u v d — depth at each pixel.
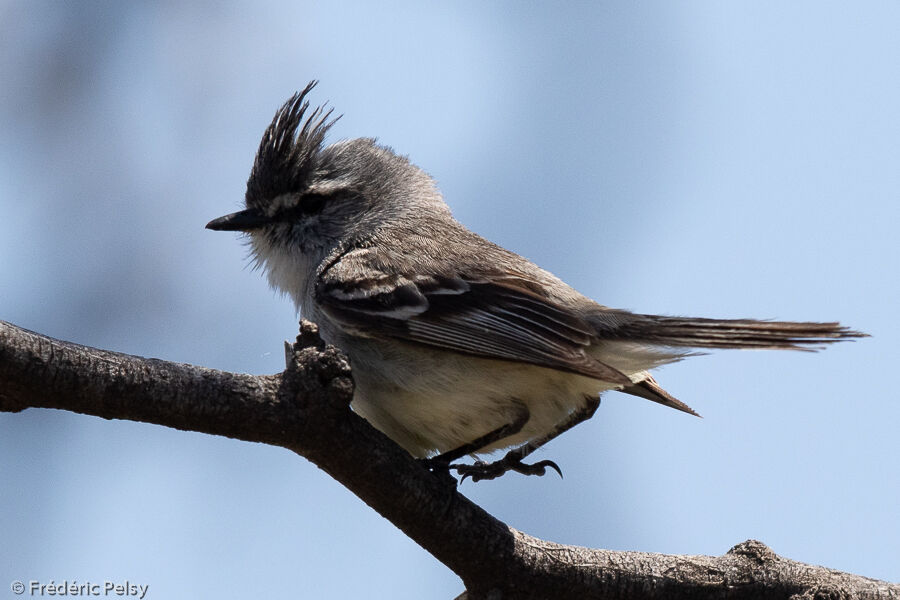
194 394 7.16
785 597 8.58
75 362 6.85
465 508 8.25
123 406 7.02
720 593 8.55
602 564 8.48
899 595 8.51
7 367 6.64
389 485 7.90
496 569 8.30
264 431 7.42
